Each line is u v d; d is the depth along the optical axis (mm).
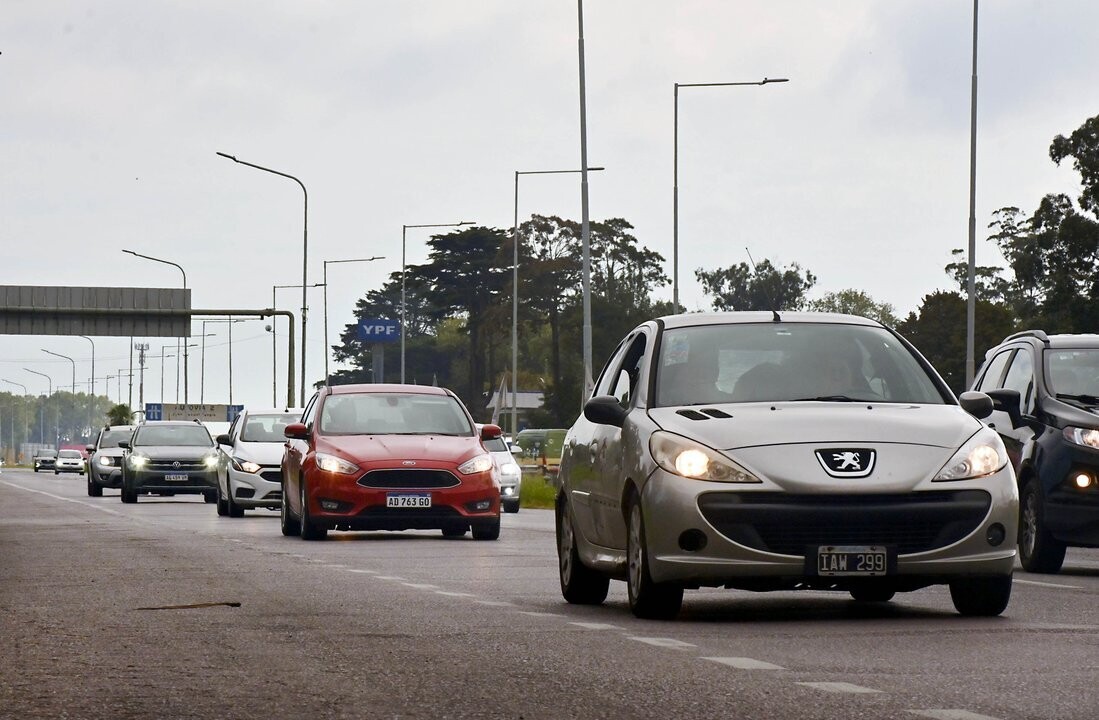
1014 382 31906
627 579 20516
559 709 12492
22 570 29406
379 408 44125
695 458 19328
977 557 19156
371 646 16891
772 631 18266
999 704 12492
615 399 21547
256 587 25266
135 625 19219
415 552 36062
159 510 67812
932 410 20562
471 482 41594
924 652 16062
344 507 40875
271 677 14461
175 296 121750
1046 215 148875
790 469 19016
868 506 18891
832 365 21453
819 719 11820
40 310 120875
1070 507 28797
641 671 14695
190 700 13109
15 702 13062
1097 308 144375
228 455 60188
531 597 23672
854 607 21469
